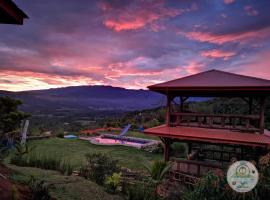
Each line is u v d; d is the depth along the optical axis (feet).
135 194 27.30
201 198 17.54
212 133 34.73
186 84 37.45
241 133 34.42
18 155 46.29
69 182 27.86
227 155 50.14
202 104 103.35
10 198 13.12
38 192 16.61
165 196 27.78
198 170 32.99
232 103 91.15
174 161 35.99
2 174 17.42
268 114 73.87
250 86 32.01
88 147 71.61
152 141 82.58
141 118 132.46
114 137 94.43
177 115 39.45
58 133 93.30
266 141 29.94
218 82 36.68
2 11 14.76
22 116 63.87
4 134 57.31
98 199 23.91
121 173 34.27
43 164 39.11
